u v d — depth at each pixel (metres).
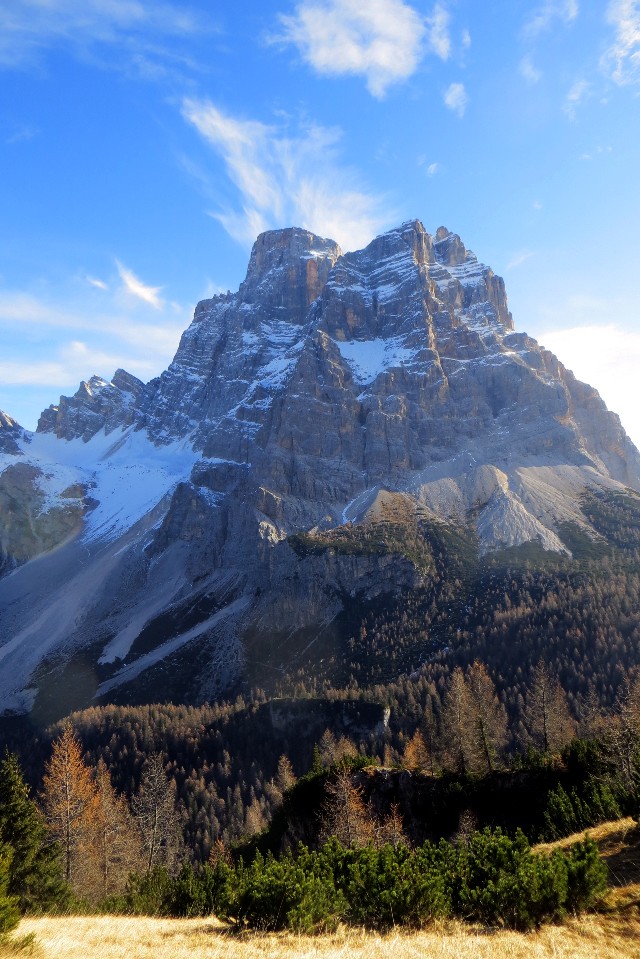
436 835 67.38
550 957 21.14
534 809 64.38
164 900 47.72
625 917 24.88
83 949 24.98
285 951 23.39
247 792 144.12
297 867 32.50
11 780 54.97
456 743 83.62
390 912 27.12
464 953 21.64
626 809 47.06
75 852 64.00
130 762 161.88
